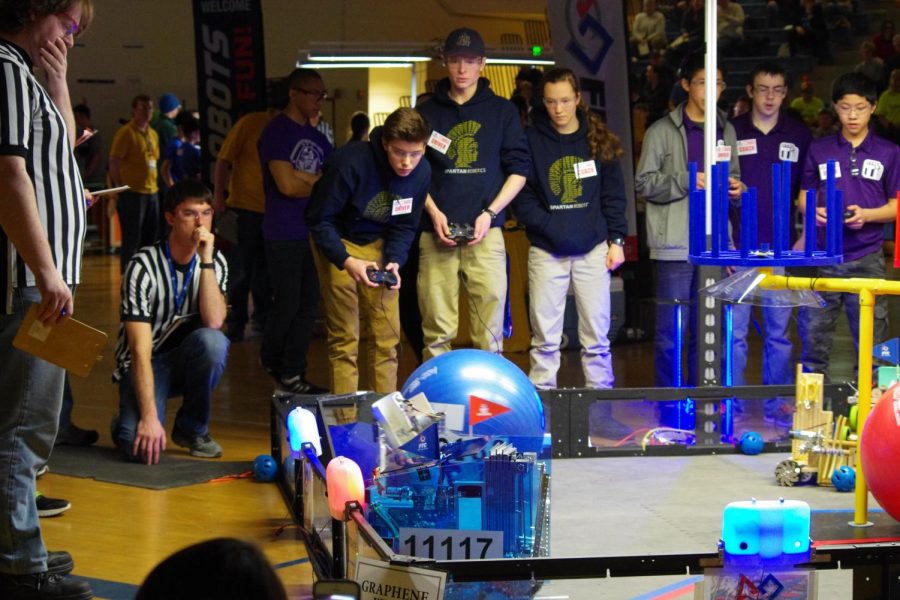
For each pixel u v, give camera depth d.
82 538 4.04
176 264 5.11
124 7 16.38
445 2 16.47
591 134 5.68
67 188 3.32
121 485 4.76
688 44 13.91
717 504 4.45
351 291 5.44
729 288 4.15
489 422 4.12
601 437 5.32
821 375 4.80
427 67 12.08
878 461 3.63
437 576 2.46
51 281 3.15
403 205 5.28
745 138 6.05
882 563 2.68
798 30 14.53
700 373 5.48
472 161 5.54
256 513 4.41
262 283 8.80
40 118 3.24
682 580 3.45
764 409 5.40
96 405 6.43
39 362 3.31
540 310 5.71
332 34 16.03
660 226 5.80
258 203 8.24
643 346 8.68
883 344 5.00
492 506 3.23
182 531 4.15
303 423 4.26
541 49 10.31
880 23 14.66
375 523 3.21
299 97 6.61
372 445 3.99
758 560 2.64
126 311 5.00
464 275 5.65
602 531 4.07
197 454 5.27
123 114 16.55
